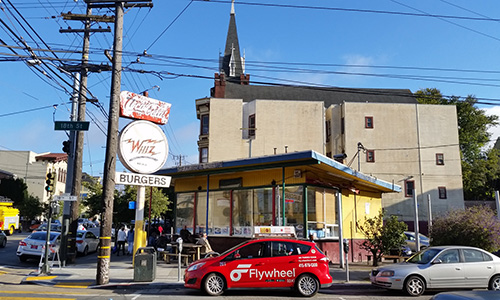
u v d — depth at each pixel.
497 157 52.62
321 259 11.74
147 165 16.59
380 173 40.97
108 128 14.12
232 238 19.14
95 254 25.38
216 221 20.05
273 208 18.14
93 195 34.41
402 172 41.22
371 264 19.02
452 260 12.34
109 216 13.69
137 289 12.86
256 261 11.55
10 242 31.77
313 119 41.84
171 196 43.75
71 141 19.95
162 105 17.69
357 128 41.75
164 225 39.94
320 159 15.90
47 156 64.69
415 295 11.86
